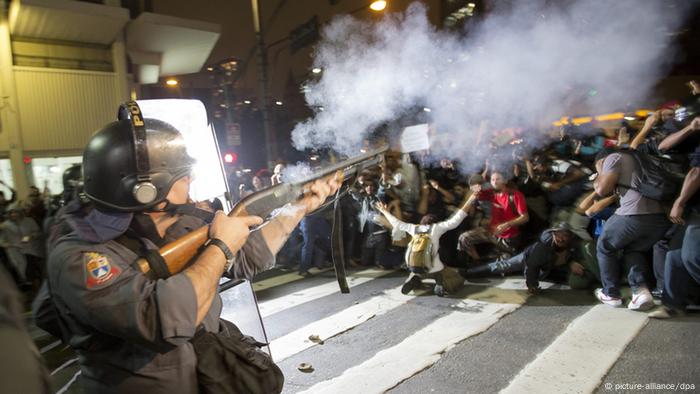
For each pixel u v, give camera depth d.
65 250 1.12
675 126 3.97
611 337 3.47
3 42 9.91
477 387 2.94
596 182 3.96
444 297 4.83
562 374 3.00
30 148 10.41
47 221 1.58
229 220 1.25
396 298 4.94
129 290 1.05
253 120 15.01
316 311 4.72
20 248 6.23
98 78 11.24
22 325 0.72
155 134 1.23
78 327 1.16
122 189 1.17
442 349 3.54
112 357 1.16
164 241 1.29
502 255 5.47
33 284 6.38
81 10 9.69
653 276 4.41
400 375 3.18
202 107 2.41
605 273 4.11
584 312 4.04
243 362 1.28
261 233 1.58
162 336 1.03
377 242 6.24
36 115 10.47
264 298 5.36
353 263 6.66
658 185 3.61
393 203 6.26
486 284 5.16
